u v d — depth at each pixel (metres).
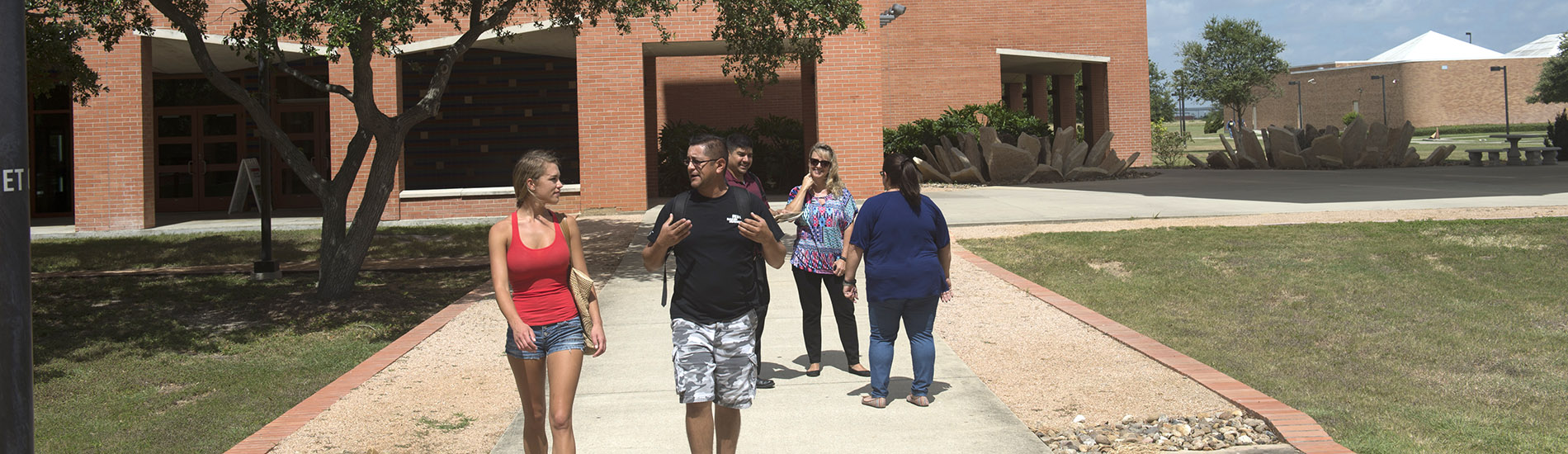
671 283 10.55
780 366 6.79
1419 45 89.56
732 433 4.48
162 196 22.72
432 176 21.78
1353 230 13.12
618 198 18.95
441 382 6.67
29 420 2.96
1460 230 12.86
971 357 7.03
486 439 5.43
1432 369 6.62
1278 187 20.97
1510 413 5.54
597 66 18.86
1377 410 5.57
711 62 25.97
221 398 6.79
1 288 2.89
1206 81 54.03
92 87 12.72
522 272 4.37
